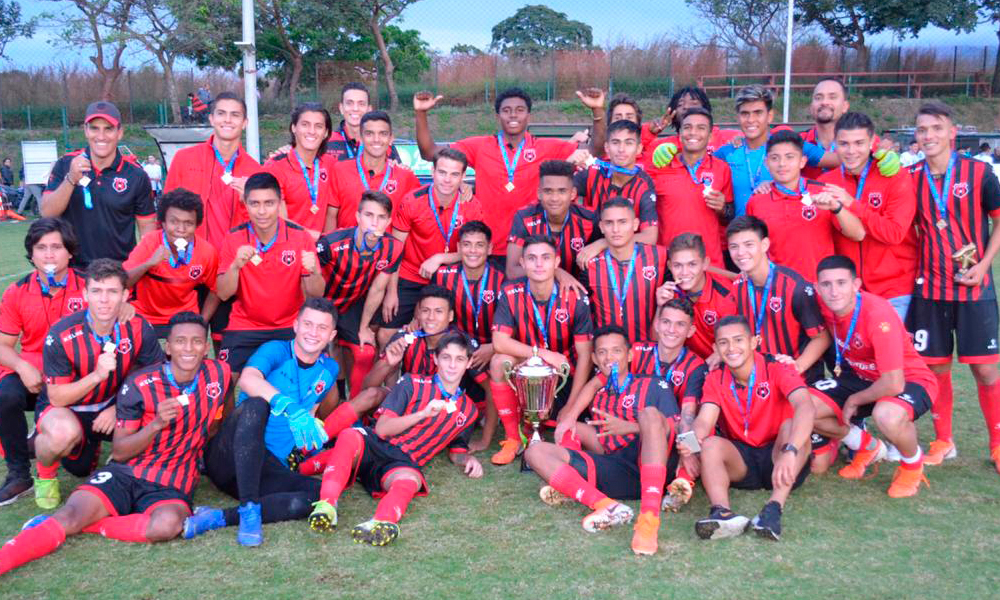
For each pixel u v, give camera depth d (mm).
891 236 4531
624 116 5992
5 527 3818
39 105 28984
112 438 4129
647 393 4387
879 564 3361
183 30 27328
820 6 29125
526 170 5801
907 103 27719
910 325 4703
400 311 5598
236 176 5348
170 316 4863
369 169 5633
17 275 11617
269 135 27078
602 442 4348
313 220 5590
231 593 3137
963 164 4469
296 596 3111
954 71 29062
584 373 4816
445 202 5344
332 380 4391
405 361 4883
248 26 9859
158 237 4734
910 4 28750
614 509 3703
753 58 27719
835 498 4094
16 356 4188
